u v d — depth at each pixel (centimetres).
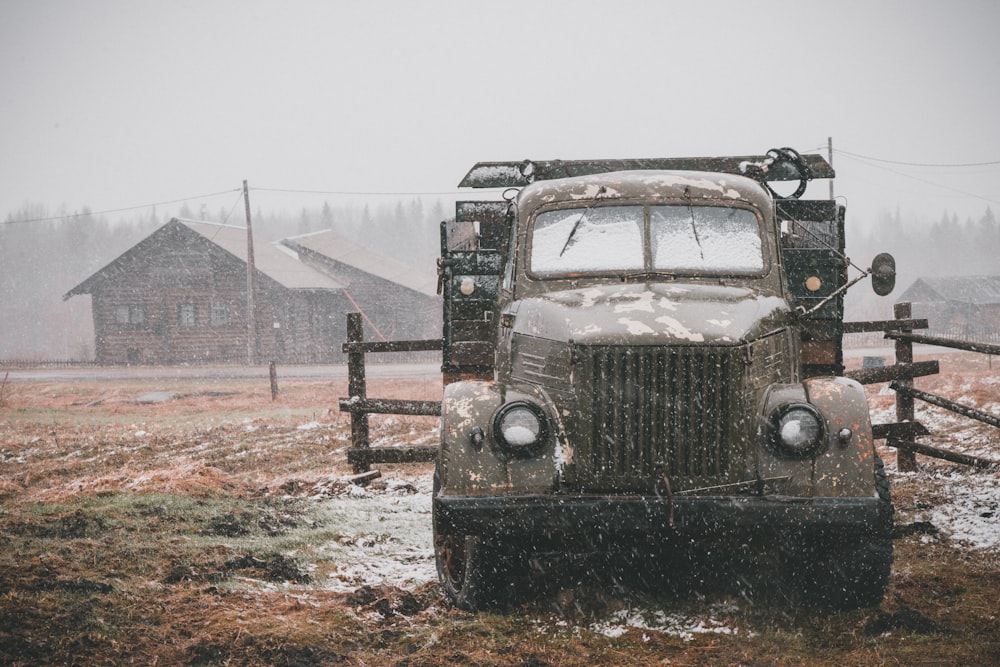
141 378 3931
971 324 8088
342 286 5619
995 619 511
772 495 504
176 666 439
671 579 592
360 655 468
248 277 4962
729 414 510
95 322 5559
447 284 739
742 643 488
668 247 630
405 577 602
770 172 780
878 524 501
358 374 960
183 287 5547
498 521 505
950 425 1280
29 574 525
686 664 462
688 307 547
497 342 625
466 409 536
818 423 512
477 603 535
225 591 539
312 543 670
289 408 2409
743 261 629
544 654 473
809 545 534
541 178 812
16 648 437
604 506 499
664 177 664
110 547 600
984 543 654
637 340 514
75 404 2717
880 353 4291
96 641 451
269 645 464
